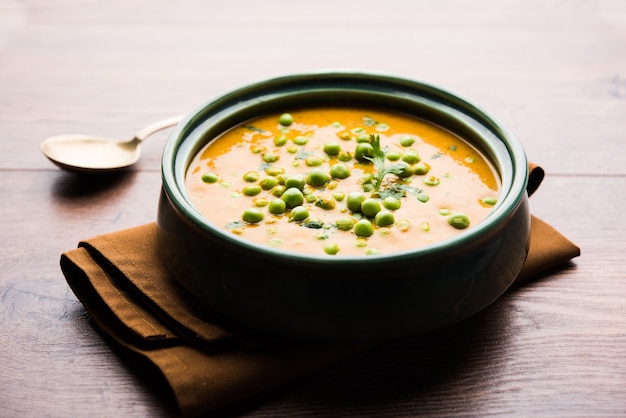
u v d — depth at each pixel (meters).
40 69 0.71
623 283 0.54
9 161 0.62
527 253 0.52
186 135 0.55
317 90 0.59
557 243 0.55
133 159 0.62
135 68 0.71
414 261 0.47
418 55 0.73
